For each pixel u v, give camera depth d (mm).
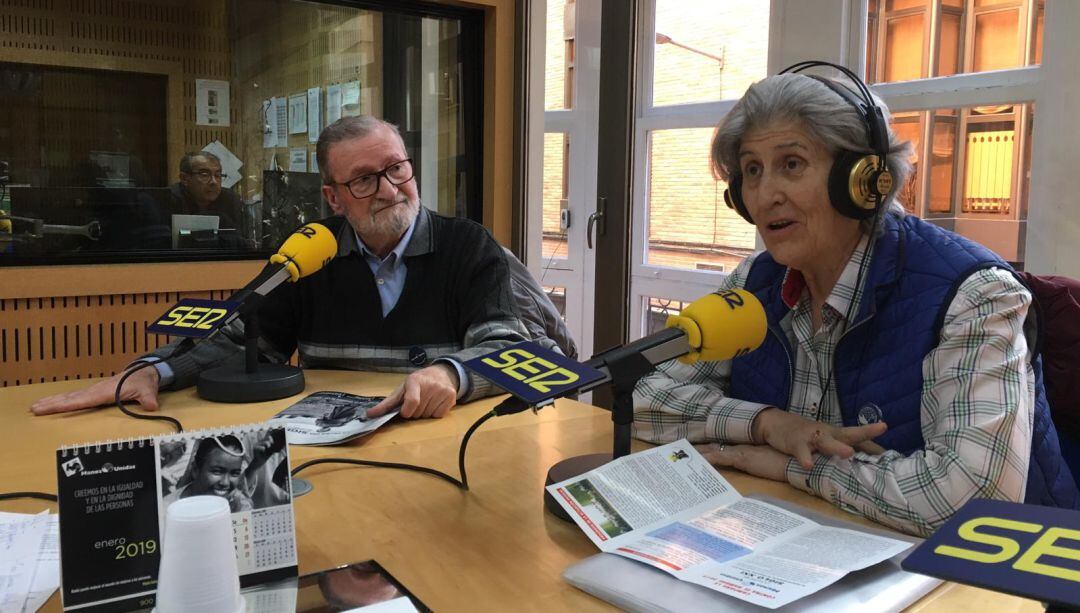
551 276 3594
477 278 1939
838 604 757
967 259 1135
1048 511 550
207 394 1636
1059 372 1325
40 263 2451
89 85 2490
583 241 3479
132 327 2580
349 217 1931
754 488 1131
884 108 1166
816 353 1249
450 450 1294
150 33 2562
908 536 935
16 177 2408
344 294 1962
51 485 1127
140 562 778
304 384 1734
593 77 3373
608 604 797
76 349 2502
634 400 1349
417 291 1953
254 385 1620
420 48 3068
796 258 1174
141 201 2596
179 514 642
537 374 958
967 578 498
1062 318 1334
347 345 1956
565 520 1008
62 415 1517
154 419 1488
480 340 1811
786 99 1114
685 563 844
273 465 846
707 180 2875
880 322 1169
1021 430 1012
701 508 1004
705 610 748
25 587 820
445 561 894
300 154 2865
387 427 1439
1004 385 1028
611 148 2861
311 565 879
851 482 1056
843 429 1121
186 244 2682
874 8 2213
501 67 3139
